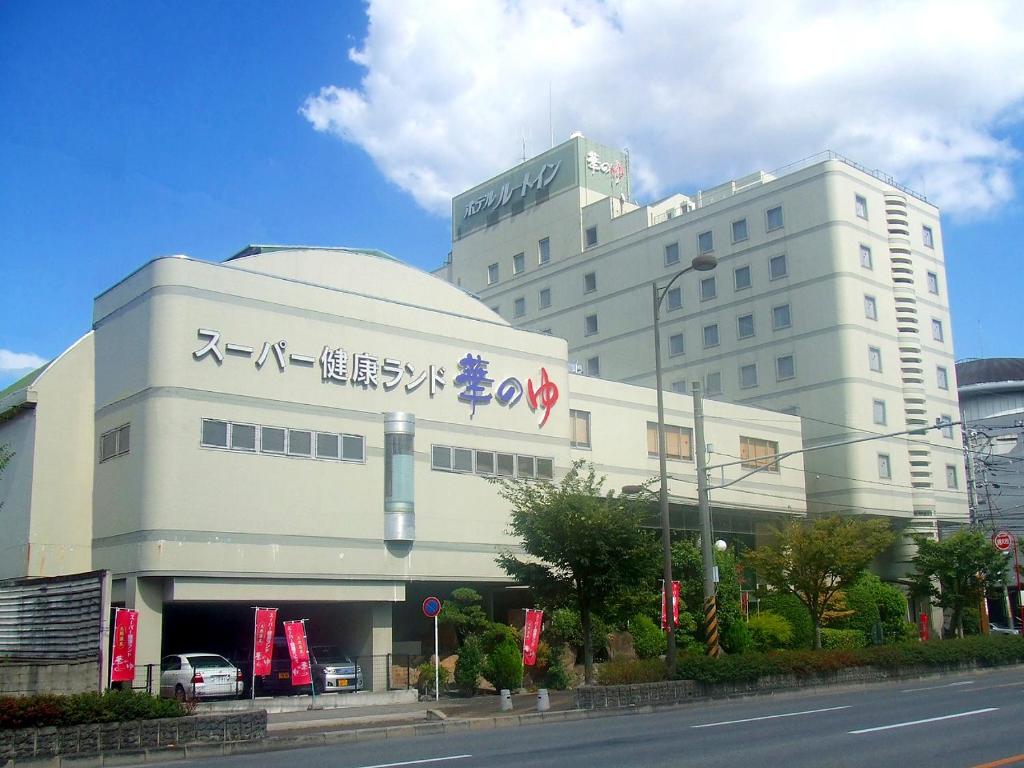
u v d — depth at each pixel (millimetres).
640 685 24688
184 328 27969
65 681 21578
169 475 27062
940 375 56250
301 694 29047
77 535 29516
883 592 47688
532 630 29266
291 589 28906
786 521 40219
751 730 17922
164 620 37031
